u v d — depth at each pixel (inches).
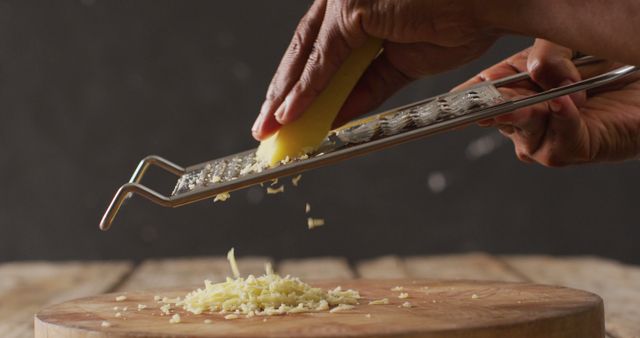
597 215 132.3
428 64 44.3
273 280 44.9
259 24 134.3
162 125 134.8
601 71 48.7
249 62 134.4
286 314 39.0
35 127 135.8
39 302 68.2
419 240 133.8
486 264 87.0
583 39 35.0
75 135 135.5
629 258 132.1
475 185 133.0
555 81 45.0
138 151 135.1
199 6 134.3
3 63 135.6
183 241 134.4
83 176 135.5
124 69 135.1
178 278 80.4
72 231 135.8
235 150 135.0
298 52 42.8
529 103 38.1
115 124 135.3
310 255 134.0
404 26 38.8
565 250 133.0
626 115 48.3
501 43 130.9
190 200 38.1
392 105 131.6
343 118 47.3
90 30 135.1
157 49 134.9
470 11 37.2
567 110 44.4
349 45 41.4
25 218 135.8
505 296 43.4
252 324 36.5
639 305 60.4
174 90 134.9
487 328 34.4
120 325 37.7
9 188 135.9
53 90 135.6
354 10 39.4
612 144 48.1
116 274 84.9
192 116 134.8
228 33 134.3
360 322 36.0
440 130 37.4
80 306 44.3
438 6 37.4
